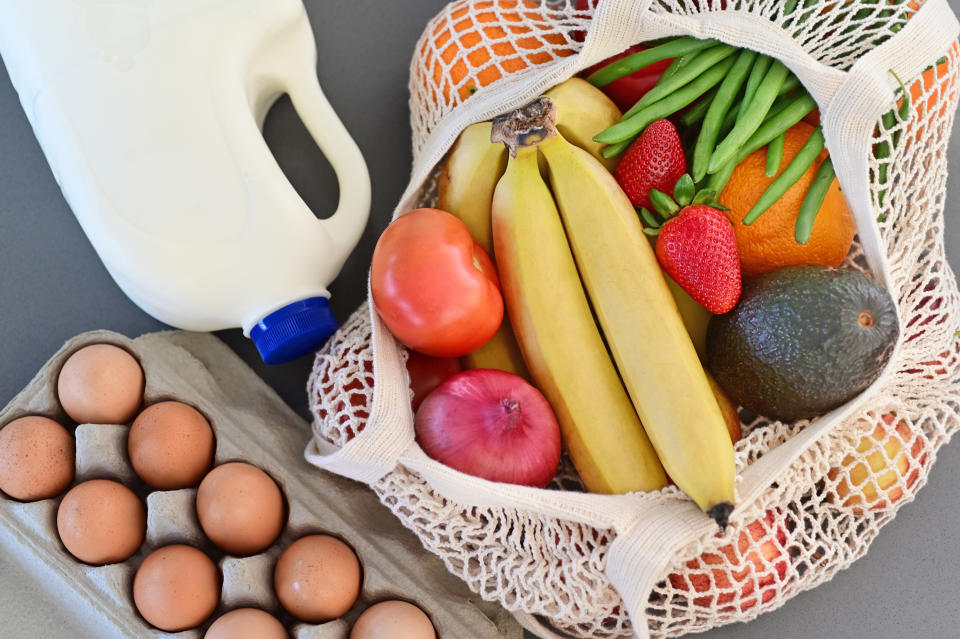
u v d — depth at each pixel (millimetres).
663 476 606
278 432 708
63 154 640
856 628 727
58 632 674
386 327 615
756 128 589
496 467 573
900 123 588
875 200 608
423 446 593
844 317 555
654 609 667
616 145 617
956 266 771
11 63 662
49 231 769
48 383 668
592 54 600
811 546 623
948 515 741
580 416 597
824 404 583
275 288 659
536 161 589
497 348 656
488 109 613
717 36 579
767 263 625
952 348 661
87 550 604
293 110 787
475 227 636
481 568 613
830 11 614
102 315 764
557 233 593
